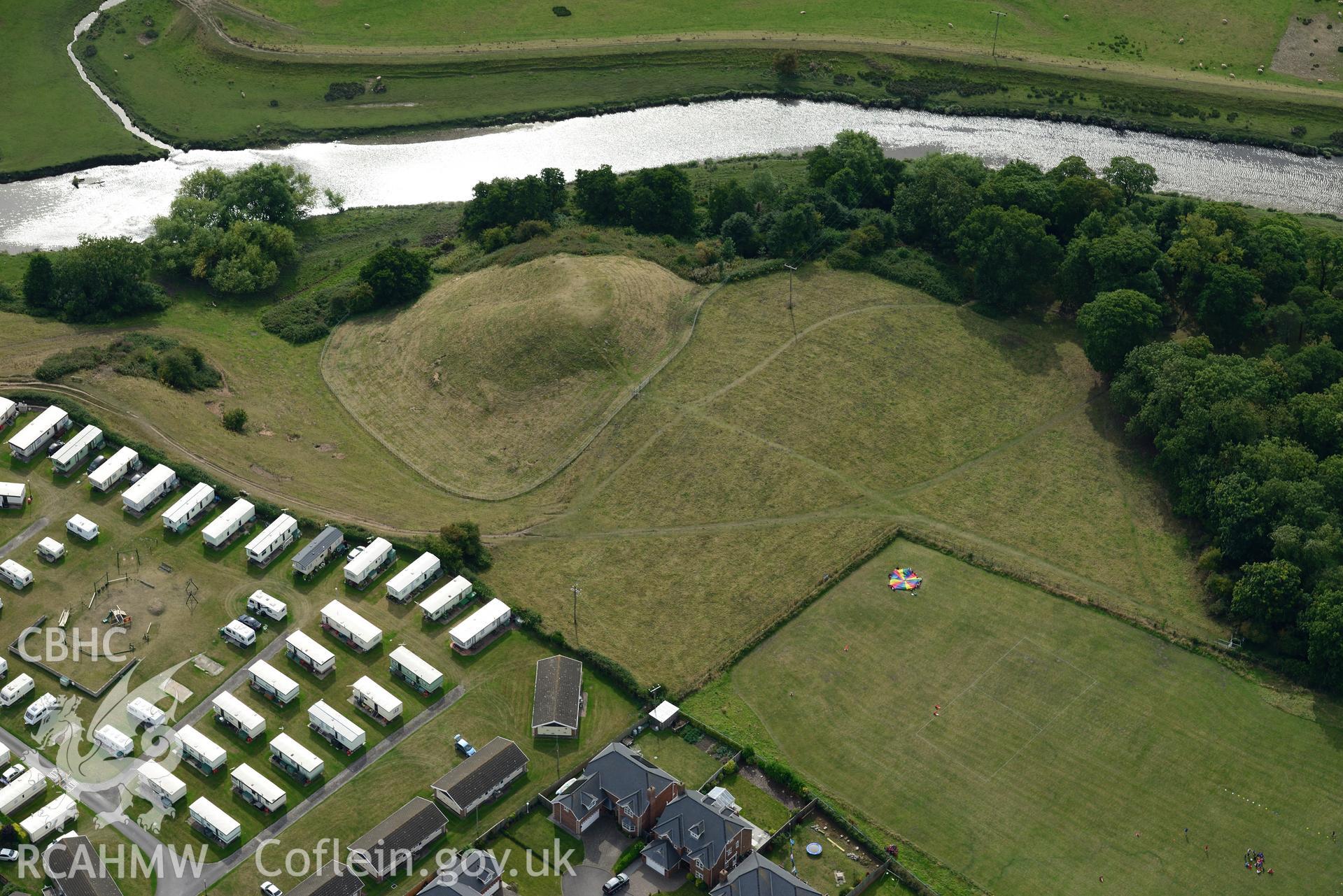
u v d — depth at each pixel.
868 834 183.62
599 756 185.88
